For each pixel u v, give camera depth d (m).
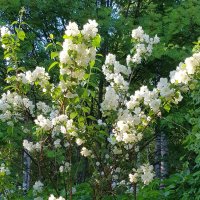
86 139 4.14
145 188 5.90
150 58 9.31
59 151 4.66
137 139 4.23
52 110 4.79
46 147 4.61
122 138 4.31
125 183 4.76
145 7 11.61
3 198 5.79
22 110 4.49
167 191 5.57
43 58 10.32
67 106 4.00
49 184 5.22
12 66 4.53
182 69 4.03
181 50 9.12
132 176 4.32
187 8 10.08
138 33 5.00
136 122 4.23
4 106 4.45
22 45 9.38
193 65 3.86
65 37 3.66
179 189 5.64
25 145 4.57
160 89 4.11
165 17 9.80
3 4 9.58
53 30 10.62
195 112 5.95
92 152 4.35
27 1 9.76
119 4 12.02
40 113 4.76
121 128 4.20
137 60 4.91
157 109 4.15
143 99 4.31
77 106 4.03
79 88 3.83
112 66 4.86
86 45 3.67
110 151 4.64
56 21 10.52
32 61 9.66
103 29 9.78
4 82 10.15
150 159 13.59
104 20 9.75
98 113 10.28
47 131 4.31
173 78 4.10
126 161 4.52
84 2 10.32
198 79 4.19
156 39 5.02
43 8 9.80
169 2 11.45
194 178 5.81
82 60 3.70
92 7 10.25
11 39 4.52
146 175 4.27
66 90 3.91
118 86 4.61
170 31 9.53
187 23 9.49
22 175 8.22
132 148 4.29
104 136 4.62
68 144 4.58
